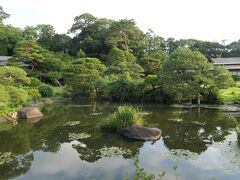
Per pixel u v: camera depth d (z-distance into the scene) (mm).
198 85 31938
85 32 76688
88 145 16641
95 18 78625
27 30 84250
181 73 33062
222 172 12211
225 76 31797
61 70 50719
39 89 41062
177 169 12625
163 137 18203
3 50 71062
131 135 17875
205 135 18656
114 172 12461
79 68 42969
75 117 26359
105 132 19594
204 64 32031
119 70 46906
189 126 21531
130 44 67688
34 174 12500
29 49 50688
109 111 29875
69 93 45250
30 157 14852
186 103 34438
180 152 14984
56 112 29859
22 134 19844
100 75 46594
